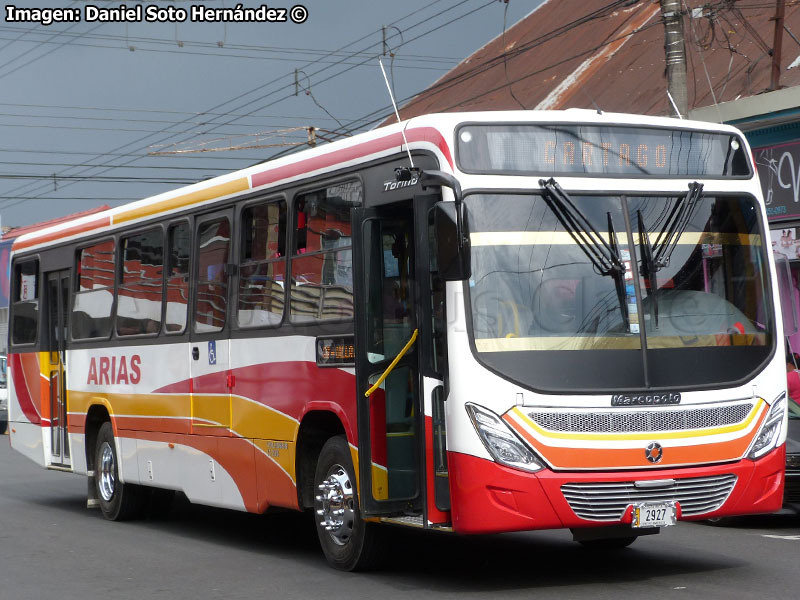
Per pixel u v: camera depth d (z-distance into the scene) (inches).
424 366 346.6
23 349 660.7
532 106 1099.3
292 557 433.4
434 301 346.0
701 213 359.3
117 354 552.1
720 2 910.4
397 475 365.1
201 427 476.1
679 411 339.9
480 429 330.0
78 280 601.3
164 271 512.4
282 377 419.2
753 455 348.5
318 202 404.5
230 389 454.9
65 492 699.4
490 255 338.0
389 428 365.4
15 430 667.4
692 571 373.1
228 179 467.5
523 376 331.6
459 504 332.8
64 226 623.8
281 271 424.2
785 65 859.4
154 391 516.1
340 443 389.7
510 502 327.9
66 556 445.1
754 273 363.6
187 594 360.8
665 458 336.5
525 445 329.1
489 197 340.8
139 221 539.2
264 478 431.8
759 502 349.7
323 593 354.3
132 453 538.0
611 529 350.3
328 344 389.4
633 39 1109.7
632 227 349.7
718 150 370.6
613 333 339.9
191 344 485.1
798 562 387.5
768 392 354.6
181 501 663.8
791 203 783.1
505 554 422.0
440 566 398.9
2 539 494.9
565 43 1201.4
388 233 370.6
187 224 496.1
